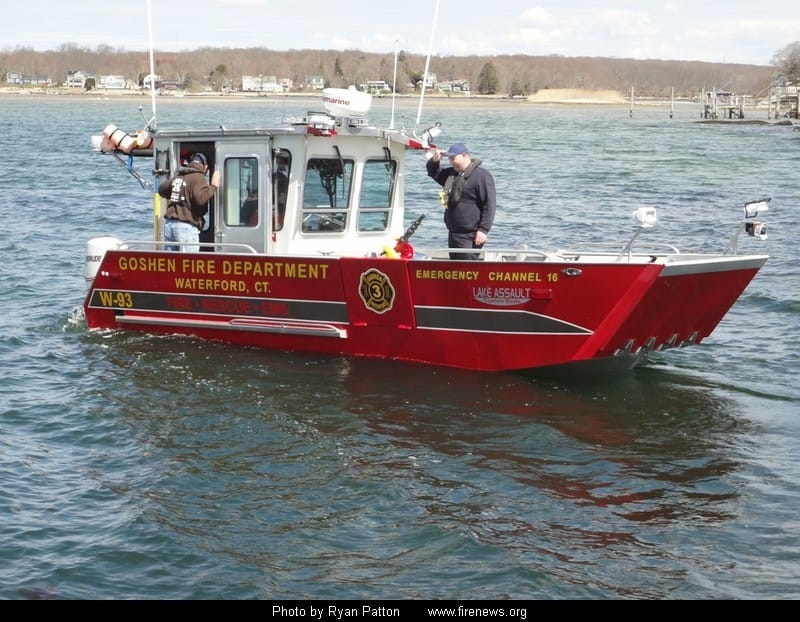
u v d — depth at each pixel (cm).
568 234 2036
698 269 936
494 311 998
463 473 801
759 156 4391
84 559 666
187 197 1123
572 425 909
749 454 848
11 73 19375
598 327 955
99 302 1191
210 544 689
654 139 5853
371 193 1150
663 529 713
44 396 976
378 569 659
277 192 1100
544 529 711
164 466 812
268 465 816
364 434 880
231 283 1108
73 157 4019
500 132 6506
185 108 8888
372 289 1042
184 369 1052
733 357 1130
